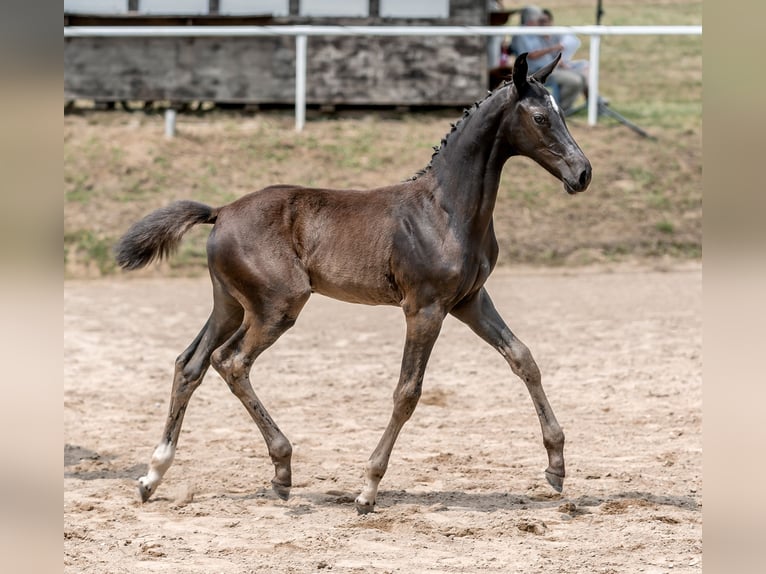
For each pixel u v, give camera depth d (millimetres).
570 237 24375
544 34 26828
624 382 14719
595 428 12414
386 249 9281
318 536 8516
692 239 24453
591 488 9992
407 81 27969
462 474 10516
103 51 27766
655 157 26625
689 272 23219
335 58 27859
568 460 11031
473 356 16594
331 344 17531
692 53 36656
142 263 9766
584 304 20344
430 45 27859
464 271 9156
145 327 18578
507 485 10109
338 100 27922
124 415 13086
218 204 24297
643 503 9367
